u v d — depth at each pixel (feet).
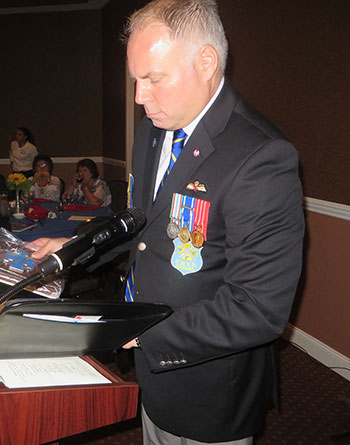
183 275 3.51
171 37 2.89
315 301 10.00
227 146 3.29
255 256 3.04
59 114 23.57
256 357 3.87
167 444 4.29
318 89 9.29
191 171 3.41
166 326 3.28
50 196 14.62
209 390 3.73
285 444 7.39
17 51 22.75
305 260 10.15
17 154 21.38
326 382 9.19
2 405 2.40
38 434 2.52
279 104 10.36
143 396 4.02
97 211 12.32
